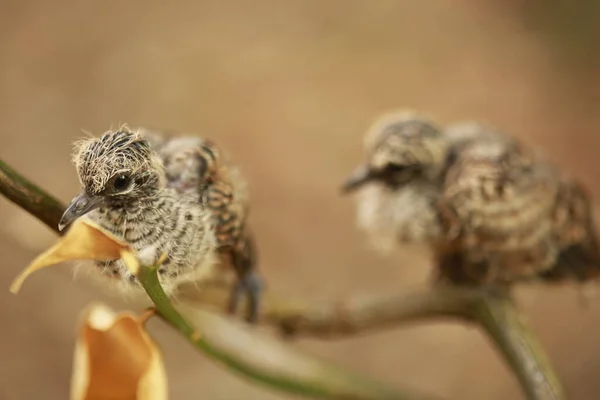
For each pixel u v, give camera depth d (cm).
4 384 132
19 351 136
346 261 151
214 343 81
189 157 73
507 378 141
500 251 83
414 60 185
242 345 83
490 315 84
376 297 84
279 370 84
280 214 155
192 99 171
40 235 84
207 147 73
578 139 172
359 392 85
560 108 178
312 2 196
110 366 68
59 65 174
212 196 73
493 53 188
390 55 186
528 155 85
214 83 175
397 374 140
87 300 141
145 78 174
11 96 167
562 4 196
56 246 66
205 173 73
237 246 76
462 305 84
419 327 147
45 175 152
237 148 163
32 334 137
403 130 86
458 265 86
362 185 87
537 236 83
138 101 169
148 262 68
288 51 184
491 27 194
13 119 162
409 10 196
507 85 182
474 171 83
